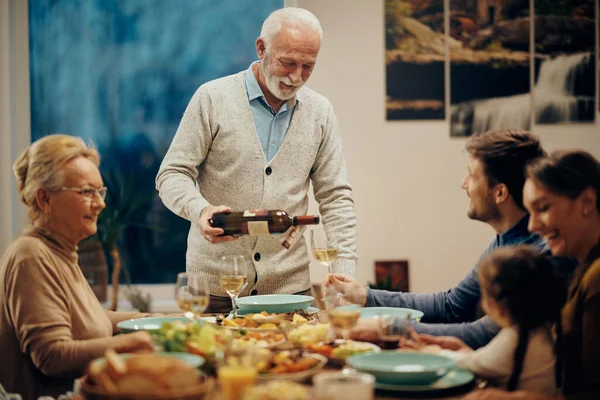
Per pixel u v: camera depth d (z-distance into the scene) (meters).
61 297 1.94
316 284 4.48
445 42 4.63
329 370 1.77
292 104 2.90
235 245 2.81
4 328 1.93
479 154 2.14
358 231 4.71
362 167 4.68
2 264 1.98
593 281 1.68
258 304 2.37
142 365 1.41
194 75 4.83
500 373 1.68
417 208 4.70
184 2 4.80
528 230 2.00
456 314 2.39
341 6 4.63
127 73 4.82
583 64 4.63
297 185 2.92
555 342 1.69
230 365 1.40
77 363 1.81
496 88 4.65
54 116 4.81
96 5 4.79
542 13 4.62
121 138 4.83
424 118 4.66
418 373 1.55
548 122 4.65
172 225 4.86
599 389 1.65
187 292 2.03
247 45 4.82
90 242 4.47
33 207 2.02
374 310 2.30
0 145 4.64
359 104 4.66
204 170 2.94
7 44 4.65
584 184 1.78
